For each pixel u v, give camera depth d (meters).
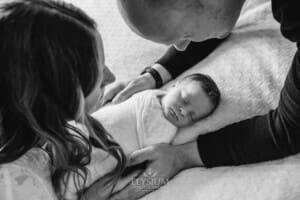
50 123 0.78
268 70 1.17
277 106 1.06
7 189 0.84
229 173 1.03
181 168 1.09
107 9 1.48
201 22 0.71
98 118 1.13
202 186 1.03
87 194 1.04
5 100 0.75
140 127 1.14
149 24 0.70
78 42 0.75
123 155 1.03
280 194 0.95
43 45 0.71
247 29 1.30
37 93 0.74
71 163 0.90
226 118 1.13
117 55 1.38
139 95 1.20
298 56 0.81
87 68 0.78
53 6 0.75
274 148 0.98
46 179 0.91
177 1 0.67
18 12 0.71
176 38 0.74
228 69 1.22
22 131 0.79
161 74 1.27
